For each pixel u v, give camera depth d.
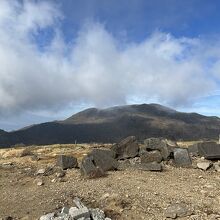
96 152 21.47
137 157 22.92
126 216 15.01
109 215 15.12
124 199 16.34
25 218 15.73
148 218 14.73
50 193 18.08
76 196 17.23
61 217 14.39
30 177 21.52
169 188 17.70
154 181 18.81
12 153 33.72
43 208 16.50
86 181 19.36
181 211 14.80
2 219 15.69
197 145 23.70
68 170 21.80
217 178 19.50
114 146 23.02
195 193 17.02
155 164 21.00
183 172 20.61
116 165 21.38
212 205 15.52
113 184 18.41
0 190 19.62
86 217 14.41
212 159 22.53
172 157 22.64
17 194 18.67
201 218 14.36
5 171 23.91
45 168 22.78
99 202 16.33
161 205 15.69
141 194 16.83
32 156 29.72
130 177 19.48
